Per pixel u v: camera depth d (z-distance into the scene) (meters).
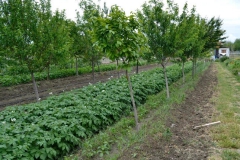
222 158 3.54
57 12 8.66
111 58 4.74
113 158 3.69
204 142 4.17
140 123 5.80
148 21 7.63
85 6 11.73
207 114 6.02
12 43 6.92
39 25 7.59
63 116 5.14
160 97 8.35
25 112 5.67
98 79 16.45
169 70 16.09
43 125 4.54
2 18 6.88
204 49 16.95
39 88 12.79
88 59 13.20
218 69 23.03
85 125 5.07
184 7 8.21
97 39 4.57
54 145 4.16
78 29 12.13
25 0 7.30
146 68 26.53
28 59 7.64
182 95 8.17
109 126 5.59
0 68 7.79
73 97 6.76
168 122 5.28
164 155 3.71
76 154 4.20
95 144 4.38
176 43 7.77
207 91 9.63
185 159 3.55
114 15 4.39
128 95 7.48
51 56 8.13
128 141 4.45
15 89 12.33
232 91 9.36
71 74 18.22
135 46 4.66
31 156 3.64
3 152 3.38
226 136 4.36
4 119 5.32
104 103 6.17
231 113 5.91
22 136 3.77
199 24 13.11
